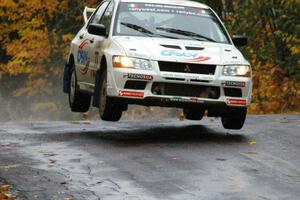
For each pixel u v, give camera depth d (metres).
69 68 38.28
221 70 29.39
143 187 21.61
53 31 73.69
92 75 32.75
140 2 32.72
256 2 57.56
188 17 32.56
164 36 31.17
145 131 33.34
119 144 29.00
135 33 31.14
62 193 20.97
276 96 55.22
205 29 32.25
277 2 56.97
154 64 28.86
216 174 23.27
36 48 74.19
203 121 38.72
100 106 30.98
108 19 32.88
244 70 29.88
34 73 76.00
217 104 29.55
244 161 25.31
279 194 20.80
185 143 29.17
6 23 75.62
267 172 23.62
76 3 73.81
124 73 28.84
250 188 21.48
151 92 28.92
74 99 37.00
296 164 24.98
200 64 29.12
